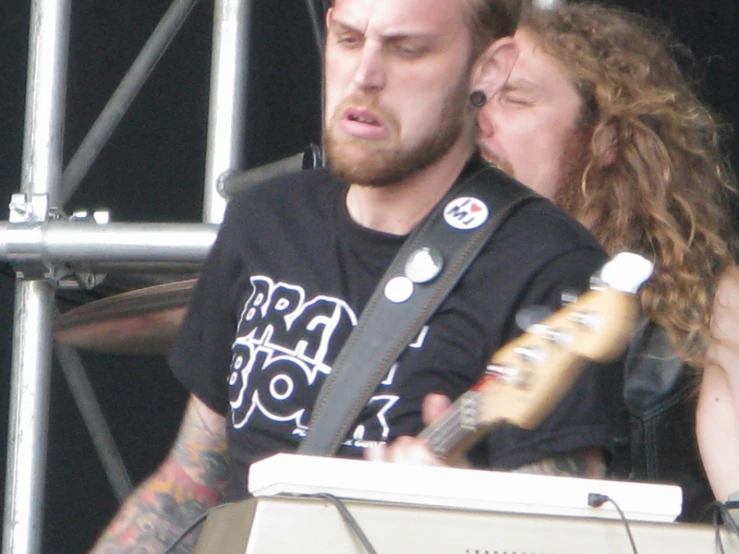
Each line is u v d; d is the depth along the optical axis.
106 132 11.75
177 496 7.89
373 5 6.88
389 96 6.89
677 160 9.58
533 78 9.52
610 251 9.36
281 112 14.51
